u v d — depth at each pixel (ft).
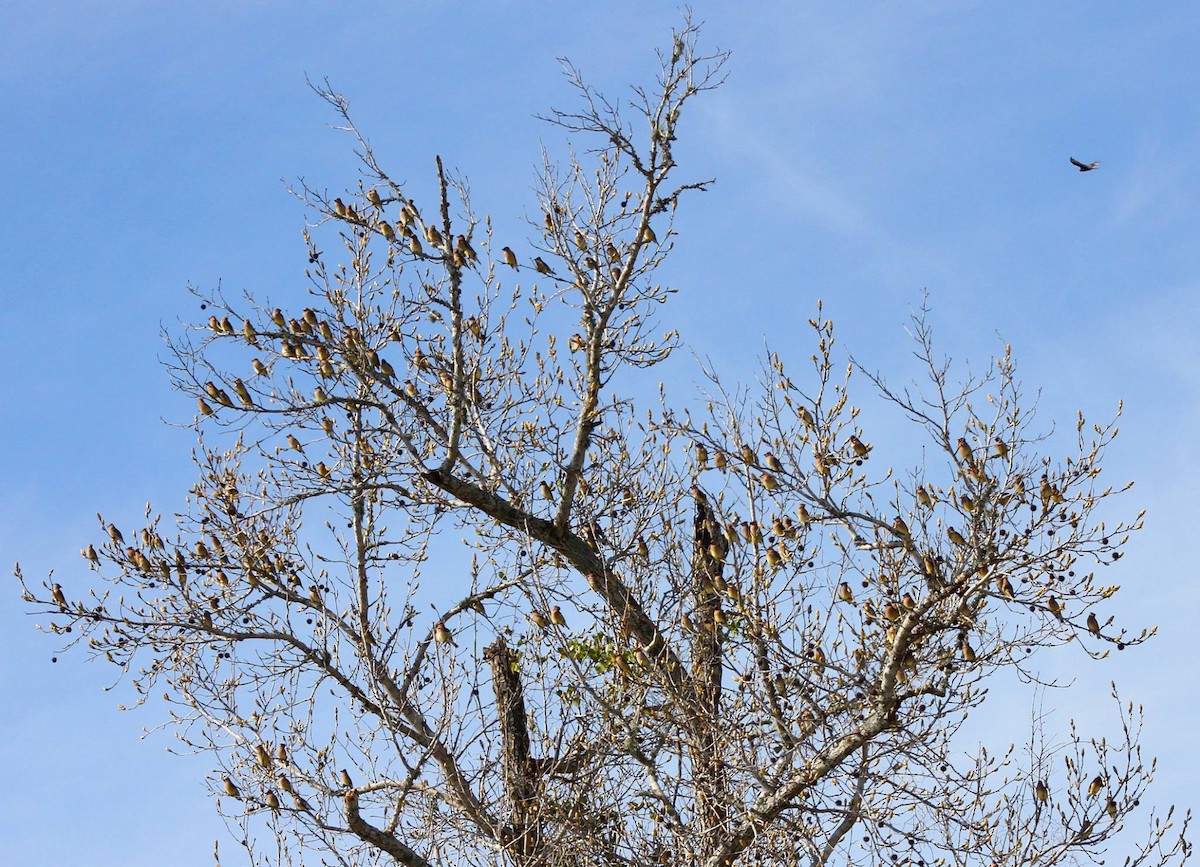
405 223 52.37
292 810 44.50
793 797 43.60
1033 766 43.86
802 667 42.68
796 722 43.80
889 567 43.65
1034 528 42.60
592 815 44.91
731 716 43.98
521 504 53.06
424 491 55.98
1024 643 42.19
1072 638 41.96
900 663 42.29
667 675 44.75
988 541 42.42
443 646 48.29
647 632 47.93
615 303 52.01
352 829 44.16
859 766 42.37
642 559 49.73
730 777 43.75
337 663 52.85
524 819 45.47
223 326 50.06
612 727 45.32
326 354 52.03
